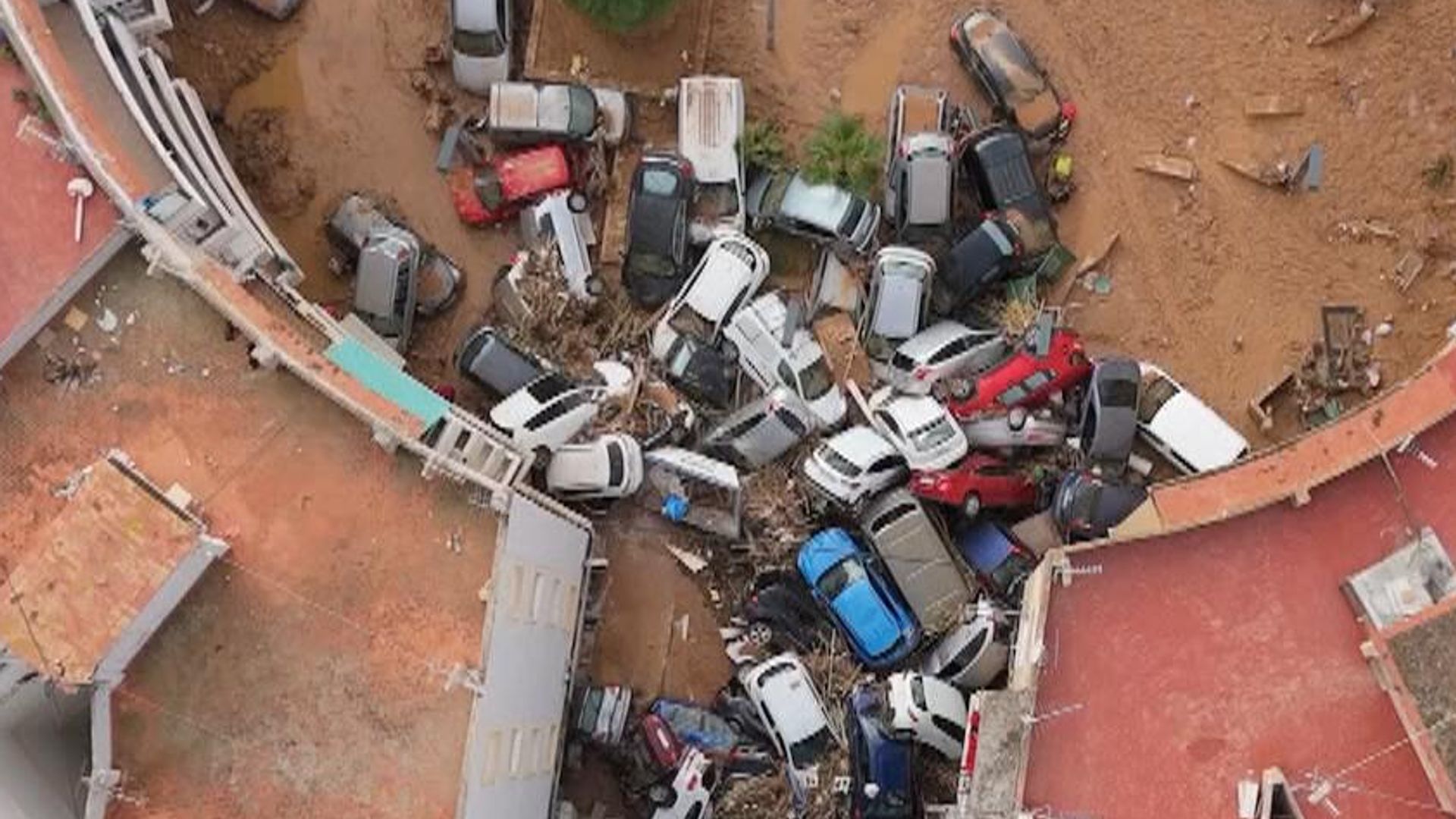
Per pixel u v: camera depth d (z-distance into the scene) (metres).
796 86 32.53
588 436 30.42
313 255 32.22
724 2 32.47
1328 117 32.06
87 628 23.47
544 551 26.83
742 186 31.58
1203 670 25.20
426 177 32.31
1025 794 25.02
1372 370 31.45
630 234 31.06
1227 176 32.12
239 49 32.47
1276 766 24.81
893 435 30.36
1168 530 25.33
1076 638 25.39
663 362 31.20
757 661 30.58
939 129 31.45
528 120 31.31
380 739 24.56
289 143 32.41
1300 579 25.27
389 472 25.25
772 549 30.72
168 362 25.58
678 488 30.44
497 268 32.25
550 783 28.61
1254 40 32.22
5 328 25.23
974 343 30.92
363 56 32.69
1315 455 25.98
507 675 25.44
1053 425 31.00
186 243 25.88
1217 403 31.77
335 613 24.91
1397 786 24.55
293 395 25.50
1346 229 31.91
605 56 32.03
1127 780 25.03
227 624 24.94
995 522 30.78
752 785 29.84
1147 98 32.25
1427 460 25.42
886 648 29.88
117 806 24.78
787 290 31.88
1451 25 31.88
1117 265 32.12
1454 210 31.61
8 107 25.36
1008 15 32.44
